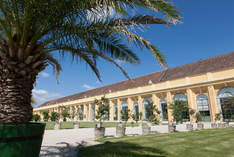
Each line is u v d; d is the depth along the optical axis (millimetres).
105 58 5516
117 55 4629
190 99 25016
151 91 30484
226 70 22031
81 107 50406
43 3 3215
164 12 3189
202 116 23562
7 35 3373
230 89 21516
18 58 3420
